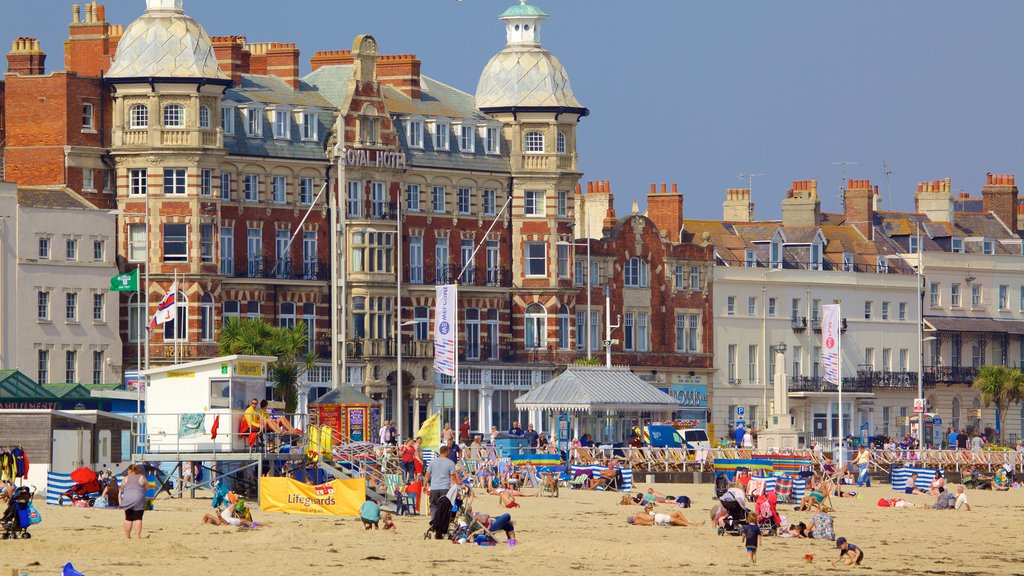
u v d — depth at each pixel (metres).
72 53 199.62
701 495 148.50
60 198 182.12
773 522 111.25
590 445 189.12
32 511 103.12
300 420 142.00
